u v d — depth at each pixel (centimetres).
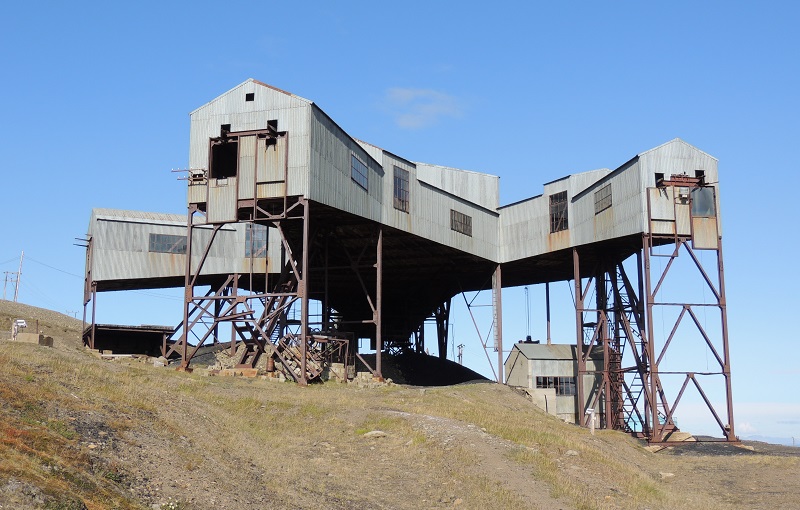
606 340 6706
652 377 5697
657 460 4722
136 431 2781
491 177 7856
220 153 5659
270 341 5334
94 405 2923
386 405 4503
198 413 3450
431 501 2852
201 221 7369
